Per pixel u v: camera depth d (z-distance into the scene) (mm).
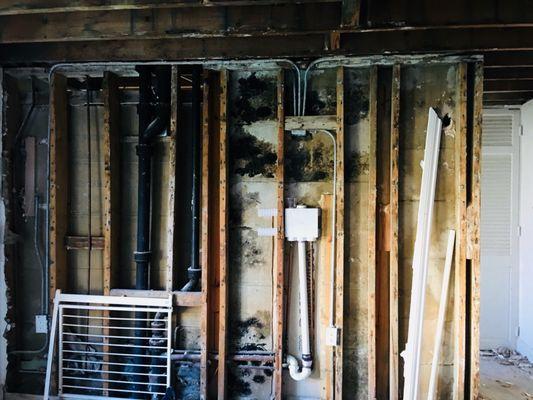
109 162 3033
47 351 3137
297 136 2955
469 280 2807
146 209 3029
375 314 2830
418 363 2754
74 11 2406
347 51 2779
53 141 3061
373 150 2832
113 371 3035
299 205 2928
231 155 3002
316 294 2953
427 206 2789
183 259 3111
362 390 2887
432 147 2803
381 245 2883
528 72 3246
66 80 3195
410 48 2729
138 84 3275
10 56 3012
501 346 4320
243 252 3004
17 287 3223
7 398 3043
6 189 3135
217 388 2984
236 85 3002
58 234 3084
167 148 3123
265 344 2994
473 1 2357
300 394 2955
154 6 2258
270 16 2521
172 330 3023
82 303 3104
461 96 2764
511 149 4262
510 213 4285
